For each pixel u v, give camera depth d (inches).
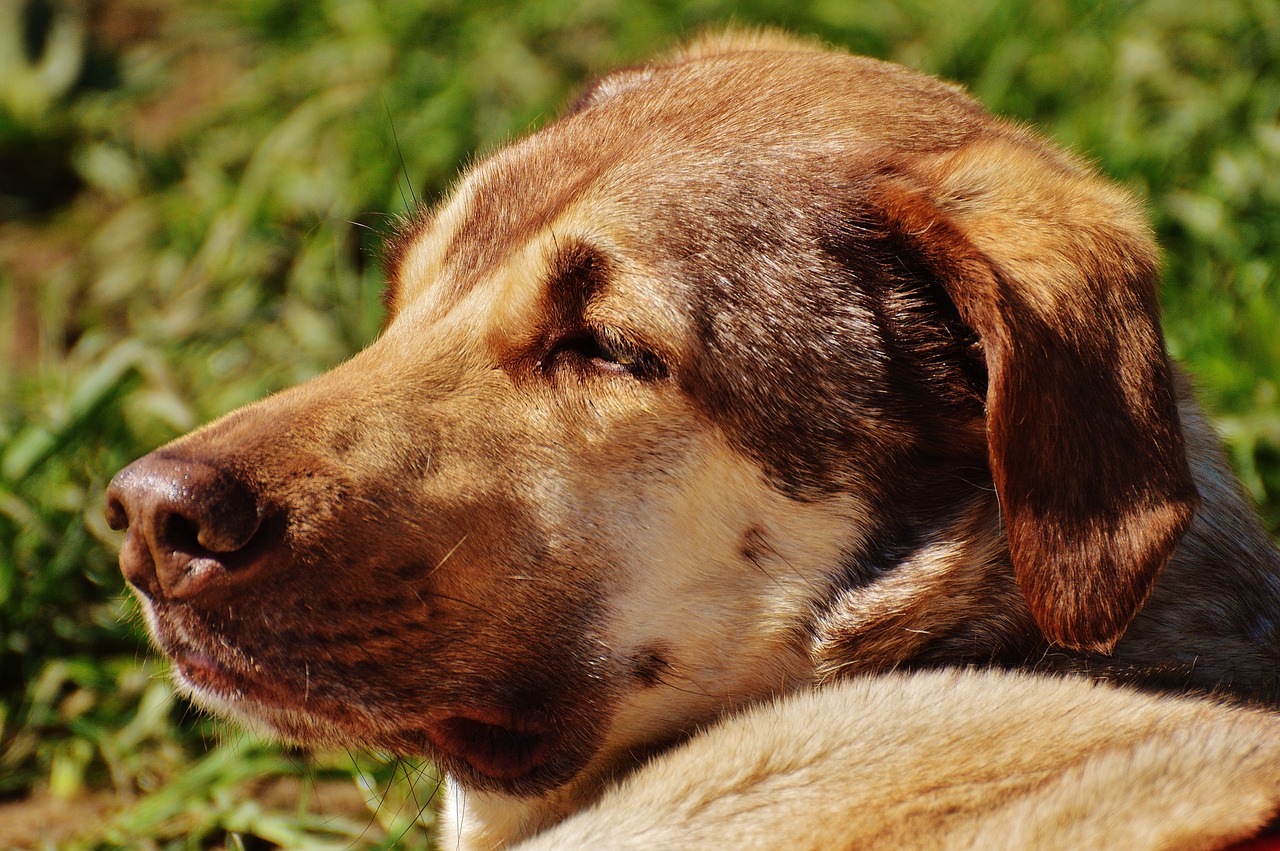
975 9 436.1
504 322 201.0
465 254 216.4
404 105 456.8
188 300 438.9
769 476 195.8
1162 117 413.1
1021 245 188.9
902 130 211.5
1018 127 234.8
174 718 304.3
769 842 177.3
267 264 438.6
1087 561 181.8
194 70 527.8
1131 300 187.5
